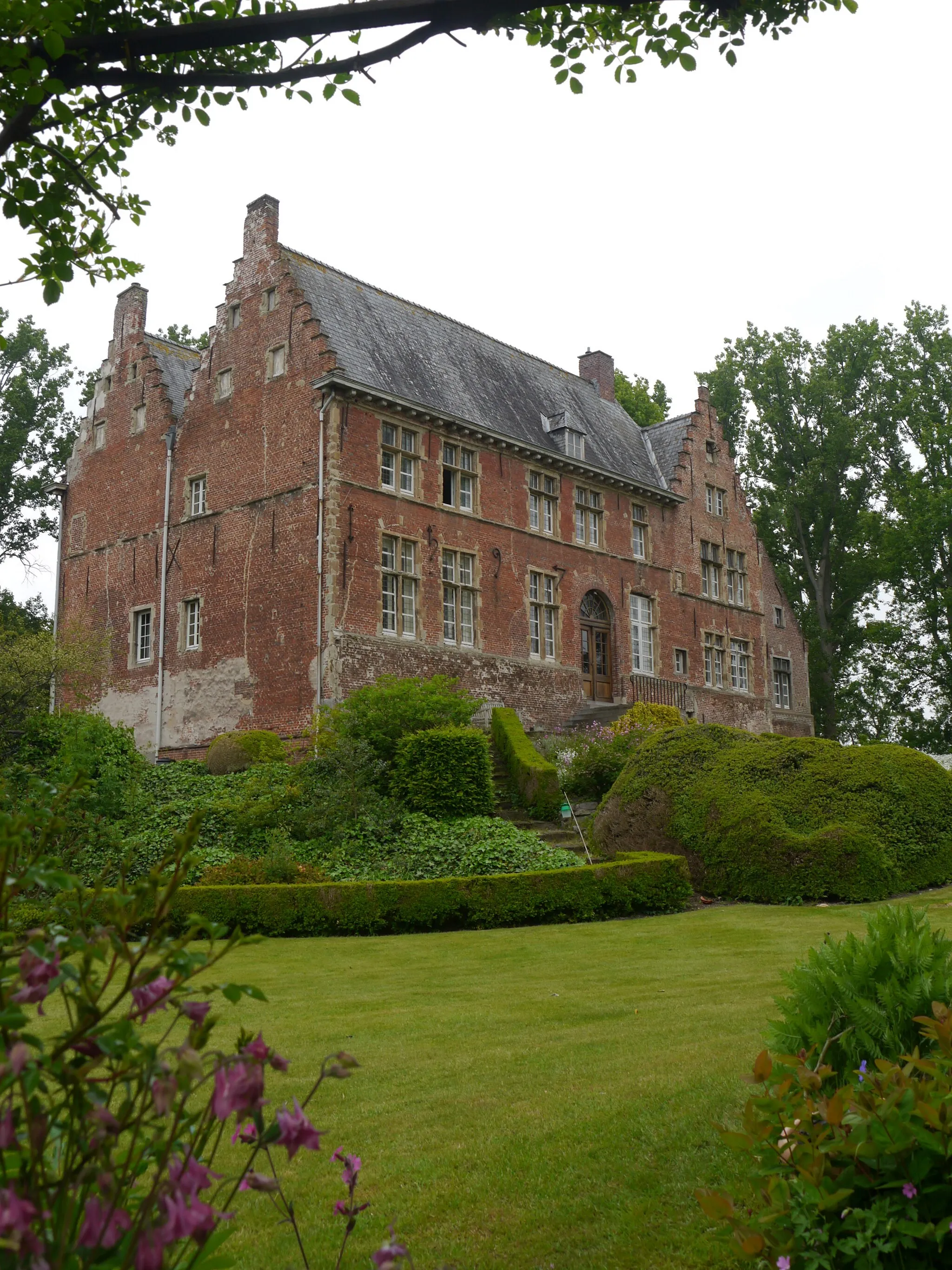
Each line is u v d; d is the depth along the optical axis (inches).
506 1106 219.9
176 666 952.9
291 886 526.6
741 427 1674.5
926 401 1521.9
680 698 1178.6
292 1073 258.5
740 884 586.9
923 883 585.6
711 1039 259.3
